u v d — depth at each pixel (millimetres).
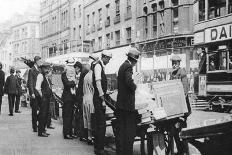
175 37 29969
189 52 29391
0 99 16234
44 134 10266
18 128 11781
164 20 31750
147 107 6738
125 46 26781
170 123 6938
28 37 81812
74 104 10508
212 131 5227
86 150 8227
